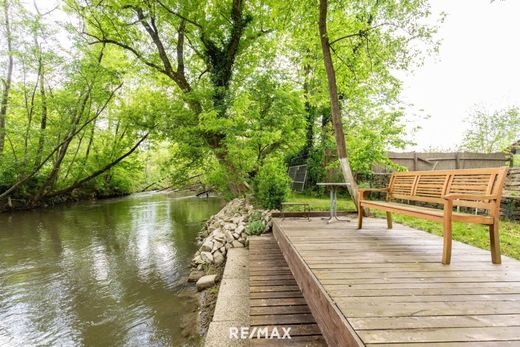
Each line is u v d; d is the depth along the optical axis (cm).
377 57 770
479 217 280
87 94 1381
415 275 243
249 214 745
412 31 636
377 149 779
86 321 404
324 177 1141
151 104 1178
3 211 1426
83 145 1953
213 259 584
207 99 1045
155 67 1177
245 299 372
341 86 984
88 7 1135
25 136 1433
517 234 489
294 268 322
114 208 1564
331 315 183
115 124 1780
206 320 376
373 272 251
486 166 1062
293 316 271
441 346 137
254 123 862
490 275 245
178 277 556
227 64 1083
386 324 159
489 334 149
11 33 1262
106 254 719
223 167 973
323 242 370
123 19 1169
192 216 1262
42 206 1630
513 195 607
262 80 909
